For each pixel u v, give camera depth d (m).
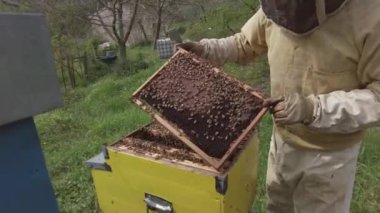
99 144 4.04
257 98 1.37
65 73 12.83
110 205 1.65
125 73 12.09
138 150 1.47
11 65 0.74
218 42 1.78
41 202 0.90
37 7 12.80
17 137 0.83
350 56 1.32
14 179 0.83
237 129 1.31
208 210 1.32
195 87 1.45
